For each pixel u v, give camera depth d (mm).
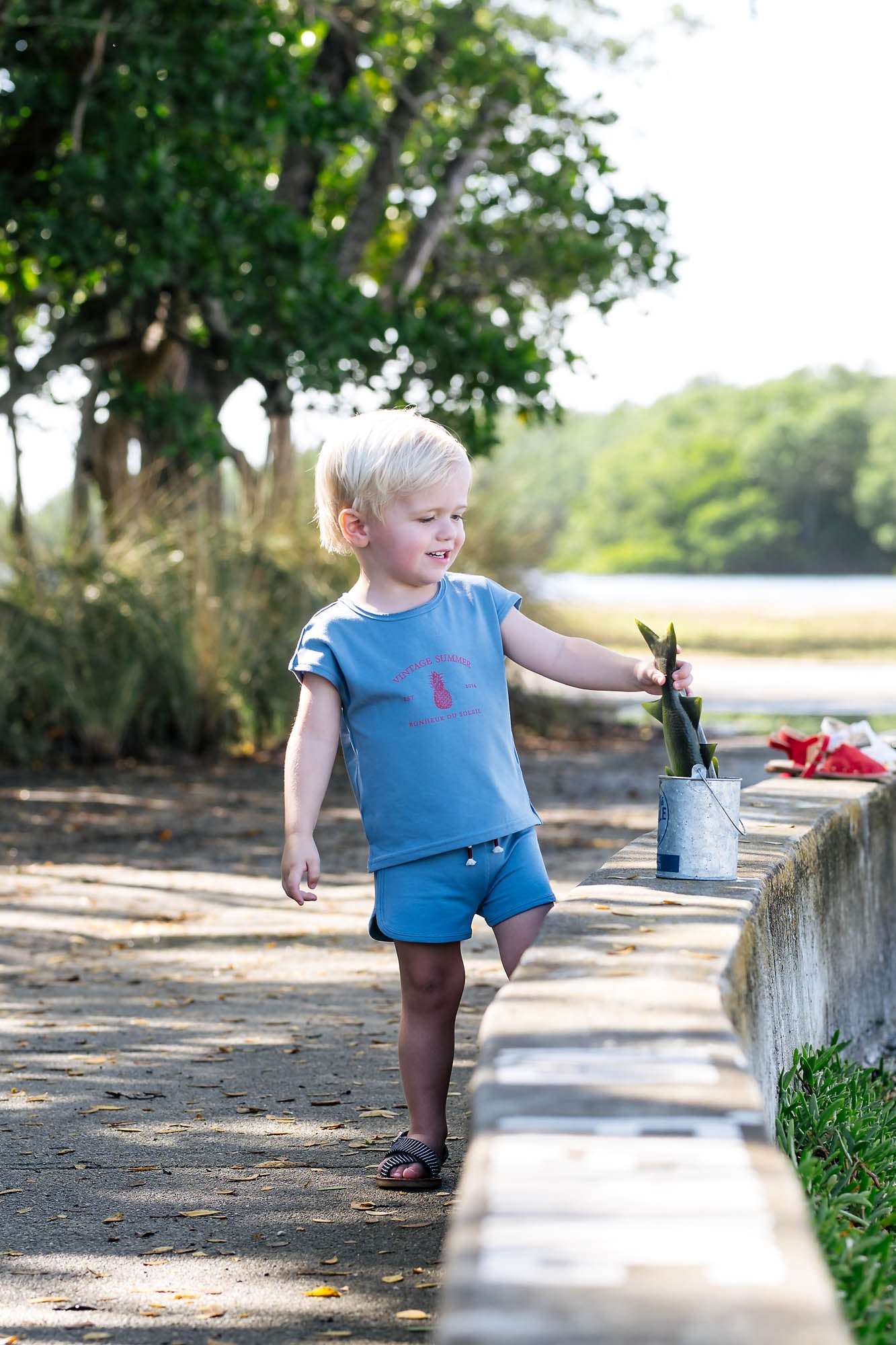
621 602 43188
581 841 9945
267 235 15484
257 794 12789
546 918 3018
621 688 3633
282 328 15883
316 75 19219
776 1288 1483
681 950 2740
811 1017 4211
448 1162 3807
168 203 14633
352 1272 3145
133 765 14477
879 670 28641
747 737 16203
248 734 15758
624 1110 1936
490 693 3652
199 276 15594
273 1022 5457
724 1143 1833
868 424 110062
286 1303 2994
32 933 7242
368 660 3602
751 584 82688
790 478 110562
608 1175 1751
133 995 5926
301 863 3449
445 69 19578
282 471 16672
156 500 16125
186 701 15031
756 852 3891
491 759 3584
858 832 5051
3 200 15086
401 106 19578
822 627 38938
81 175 14414
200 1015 5574
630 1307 1445
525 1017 2312
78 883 8711
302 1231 3387
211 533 15711
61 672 14289
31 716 14625
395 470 3555
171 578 15242
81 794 12547
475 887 3539
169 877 8938
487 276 20703
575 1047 2170
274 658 15445
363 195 19656
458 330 16703
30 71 15234
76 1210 3541
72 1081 4695
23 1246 3314
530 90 19250
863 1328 2352
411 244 19844
